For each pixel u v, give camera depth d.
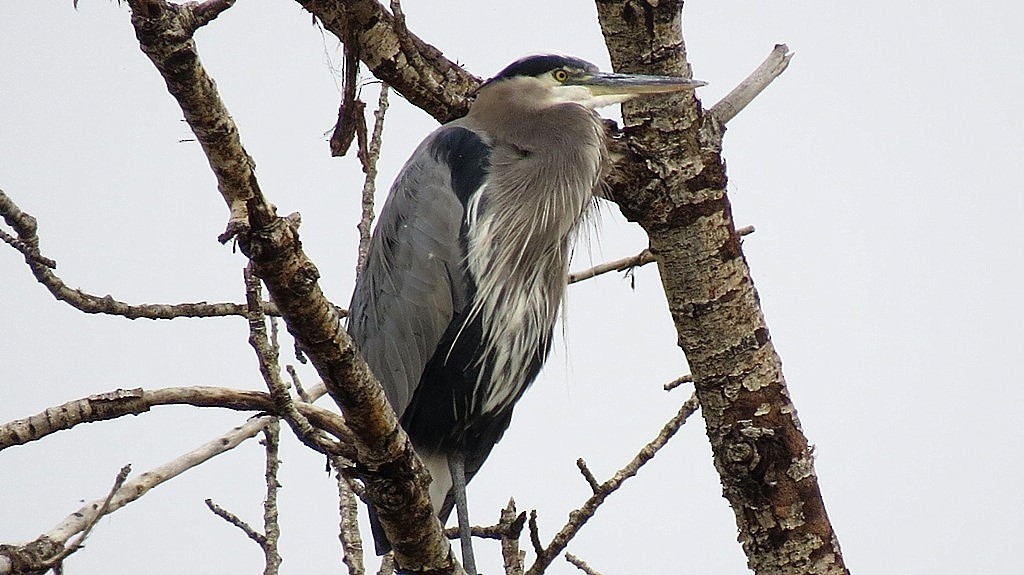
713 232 7.37
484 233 9.30
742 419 7.31
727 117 7.85
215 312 7.05
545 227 9.41
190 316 6.97
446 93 7.82
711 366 7.38
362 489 7.14
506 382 9.60
